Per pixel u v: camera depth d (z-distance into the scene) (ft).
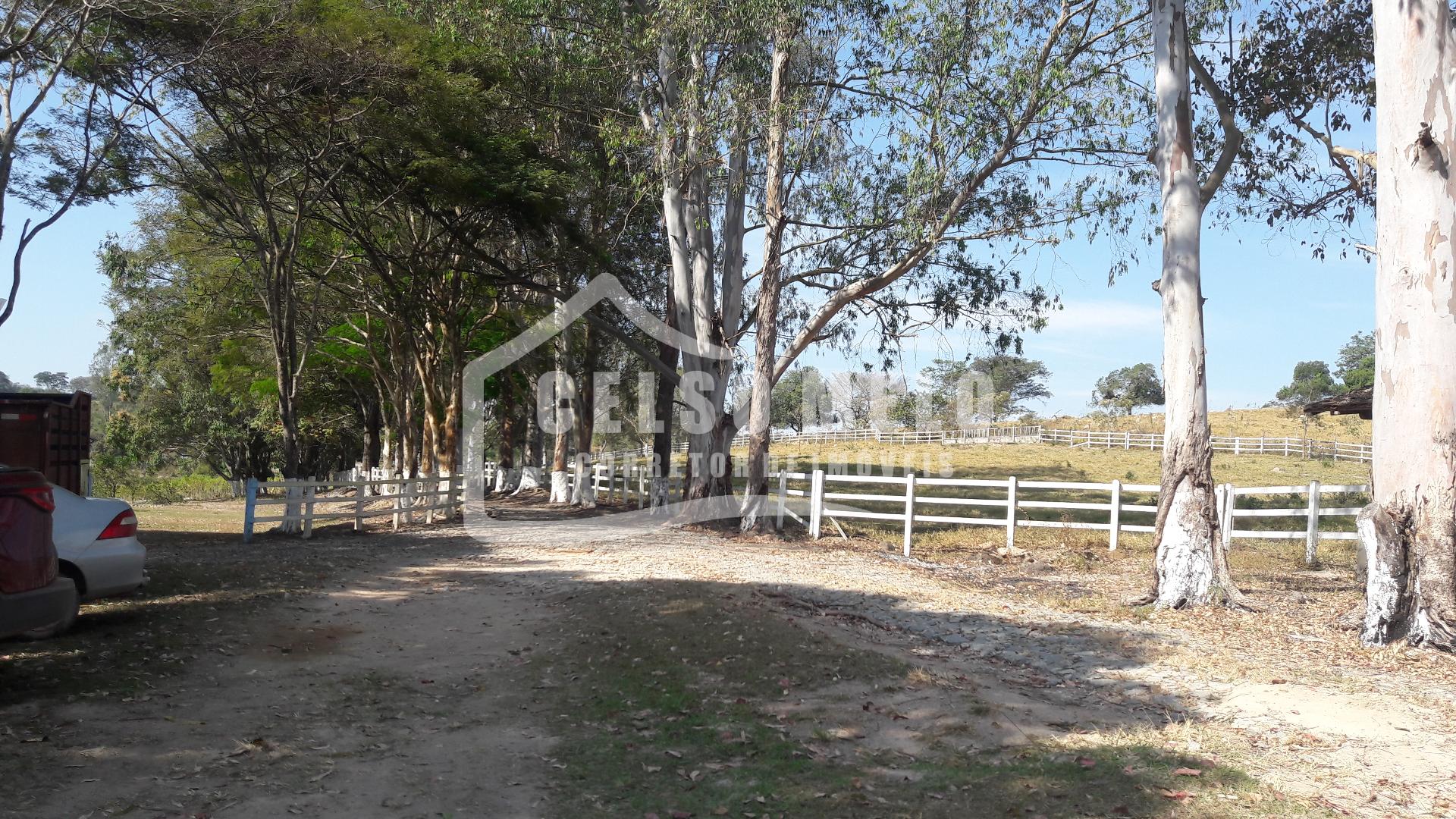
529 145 75.20
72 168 54.08
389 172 72.28
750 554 53.57
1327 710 22.91
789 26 62.59
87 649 25.27
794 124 64.44
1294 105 53.21
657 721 21.62
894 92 63.31
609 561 49.62
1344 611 36.60
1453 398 29.78
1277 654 29.58
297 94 61.87
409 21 65.98
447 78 64.44
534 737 20.56
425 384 85.61
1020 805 16.57
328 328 107.45
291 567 42.52
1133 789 17.33
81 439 43.70
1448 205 29.89
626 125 75.25
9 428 38.78
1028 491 109.40
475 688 24.58
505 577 43.42
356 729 20.66
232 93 62.69
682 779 18.03
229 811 15.74
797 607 35.65
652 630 29.94
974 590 41.73
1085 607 37.55
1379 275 31.32
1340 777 18.37
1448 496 29.68
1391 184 30.86
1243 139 46.06
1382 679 26.14
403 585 40.52
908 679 24.75
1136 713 22.91
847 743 20.11
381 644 29.35
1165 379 38.50
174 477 197.88
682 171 69.05
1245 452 159.22
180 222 83.97
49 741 18.29
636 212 85.20
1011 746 19.95
